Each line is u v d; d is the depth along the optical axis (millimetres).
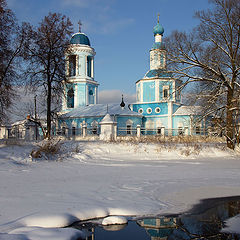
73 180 8773
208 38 21844
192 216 5531
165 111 42375
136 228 4938
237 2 20688
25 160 12898
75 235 4375
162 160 15844
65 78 24891
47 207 5559
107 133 25297
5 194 6617
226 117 21469
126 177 9531
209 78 22375
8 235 4020
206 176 9953
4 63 20078
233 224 5105
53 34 23875
